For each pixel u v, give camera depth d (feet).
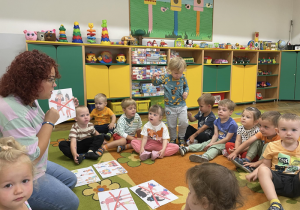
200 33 15.39
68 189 3.59
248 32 17.28
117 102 12.13
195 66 13.93
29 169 2.39
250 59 16.47
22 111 3.12
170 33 14.40
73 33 11.22
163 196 4.33
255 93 16.21
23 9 10.63
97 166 5.77
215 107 14.92
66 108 6.31
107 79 11.85
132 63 12.34
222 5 15.90
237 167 5.74
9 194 2.24
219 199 2.28
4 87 3.11
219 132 7.04
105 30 11.84
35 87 3.18
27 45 10.02
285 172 4.37
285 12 18.52
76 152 6.23
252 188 4.72
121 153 6.81
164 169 5.62
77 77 11.11
